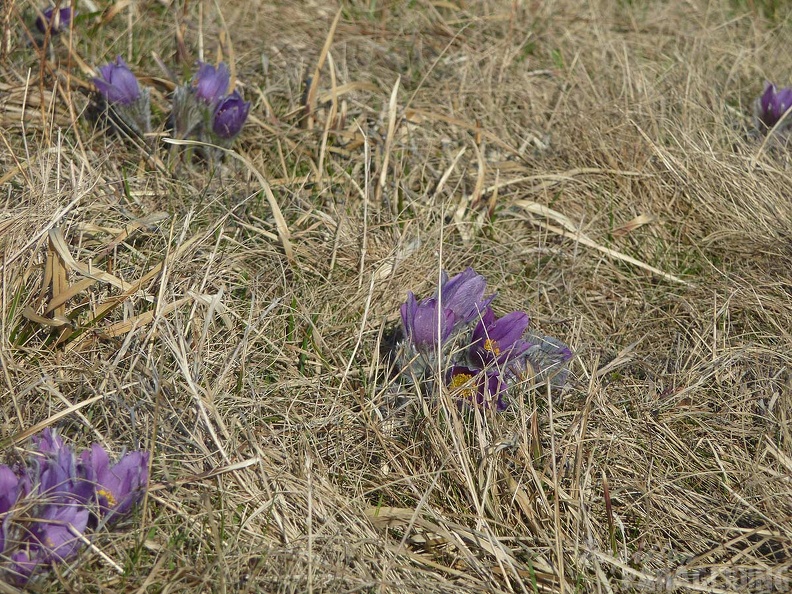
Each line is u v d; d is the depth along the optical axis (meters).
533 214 2.27
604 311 2.19
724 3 2.59
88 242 2.12
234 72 2.29
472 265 2.20
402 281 2.16
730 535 2.02
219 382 2.04
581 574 1.99
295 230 2.20
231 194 2.20
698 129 2.33
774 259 2.21
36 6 2.30
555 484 2.00
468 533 2.00
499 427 2.05
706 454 2.07
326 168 2.27
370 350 2.12
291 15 2.45
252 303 2.09
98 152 2.23
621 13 2.56
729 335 2.16
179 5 2.40
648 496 2.03
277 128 2.28
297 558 1.96
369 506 2.02
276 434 2.04
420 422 2.05
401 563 1.98
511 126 2.36
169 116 2.24
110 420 2.02
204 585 1.94
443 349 2.06
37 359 2.04
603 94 2.38
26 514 1.93
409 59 2.41
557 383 2.09
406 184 2.27
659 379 2.12
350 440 2.05
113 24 2.37
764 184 2.27
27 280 2.08
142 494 1.96
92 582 1.94
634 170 2.29
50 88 2.26
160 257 2.12
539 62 2.45
